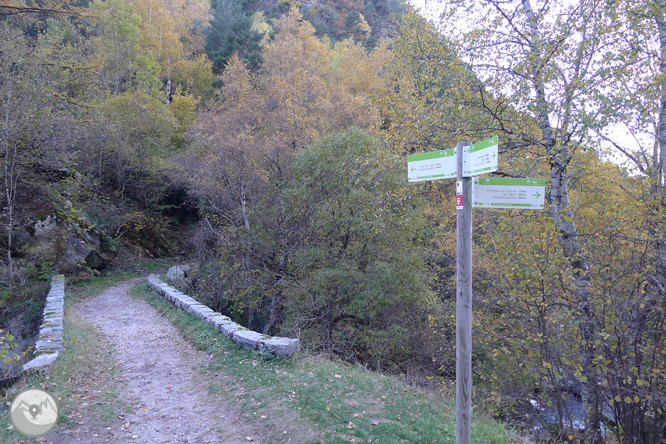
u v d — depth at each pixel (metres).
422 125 8.45
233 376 6.29
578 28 6.22
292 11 22.89
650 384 5.36
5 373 6.34
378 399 5.39
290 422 4.62
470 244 3.08
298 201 13.44
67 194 17.03
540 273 6.27
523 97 7.01
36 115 13.85
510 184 3.15
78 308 12.24
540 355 6.49
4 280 13.02
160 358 7.73
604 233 6.24
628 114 5.63
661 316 5.64
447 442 4.32
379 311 11.59
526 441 5.12
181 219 27.44
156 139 24.20
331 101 18.39
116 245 19.91
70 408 5.12
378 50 23.39
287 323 11.75
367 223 11.30
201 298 14.53
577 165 6.92
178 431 4.89
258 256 14.02
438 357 10.88
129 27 25.00
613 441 6.19
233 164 14.38
